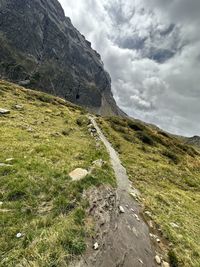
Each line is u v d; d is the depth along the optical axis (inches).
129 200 601.0
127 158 1186.6
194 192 1075.9
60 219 361.4
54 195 431.5
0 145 691.4
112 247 362.0
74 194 431.5
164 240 490.0
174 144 2203.5
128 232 431.5
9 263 271.0
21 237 319.6
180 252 460.1
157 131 2465.6
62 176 500.7
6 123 1044.5
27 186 444.1
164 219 588.7
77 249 309.3
